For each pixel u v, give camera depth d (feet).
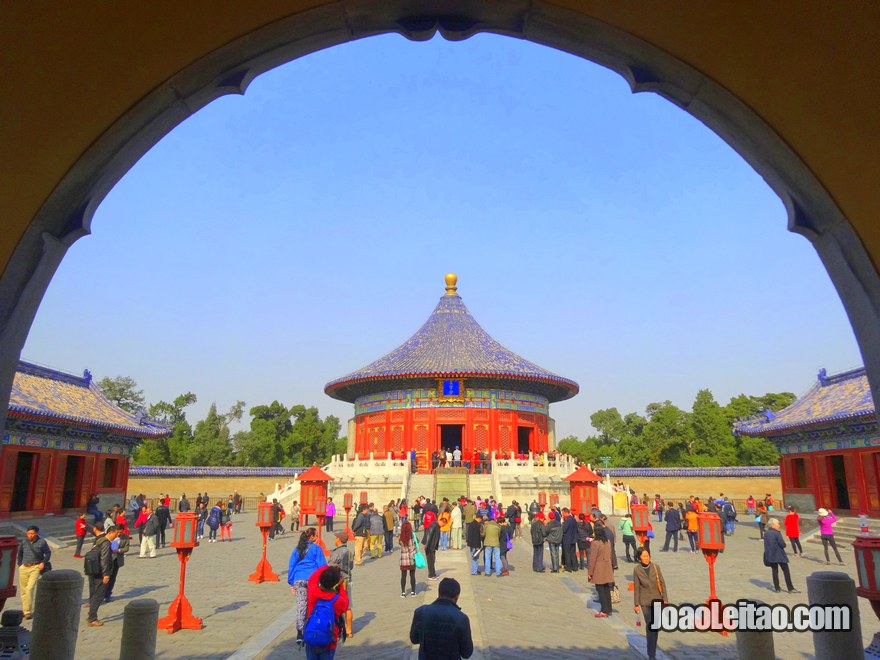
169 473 201.16
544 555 96.27
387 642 44.57
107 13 18.79
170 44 19.92
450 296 239.30
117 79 20.06
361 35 21.74
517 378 195.93
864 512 120.67
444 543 100.73
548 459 177.37
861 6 17.81
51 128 20.22
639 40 20.40
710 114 21.59
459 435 221.05
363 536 87.20
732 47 19.62
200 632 47.88
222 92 21.84
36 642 31.83
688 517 105.60
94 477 142.92
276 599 61.31
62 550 103.65
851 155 20.07
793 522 99.81
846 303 21.63
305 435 319.06
